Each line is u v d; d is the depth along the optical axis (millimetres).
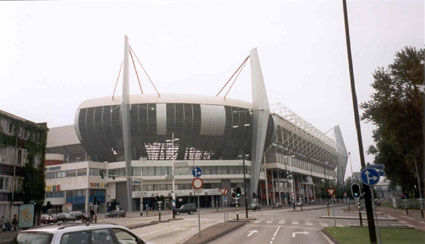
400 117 28453
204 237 18266
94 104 98312
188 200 88000
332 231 19969
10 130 33406
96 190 85812
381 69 30031
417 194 64375
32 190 35281
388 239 15633
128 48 93000
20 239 6617
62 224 7348
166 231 24422
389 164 53219
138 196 83438
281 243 16453
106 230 7469
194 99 99250
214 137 101500
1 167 31766
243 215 46844
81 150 121000
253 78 105000
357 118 15203
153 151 107125
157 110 94312
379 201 72000
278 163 113625
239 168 94750
